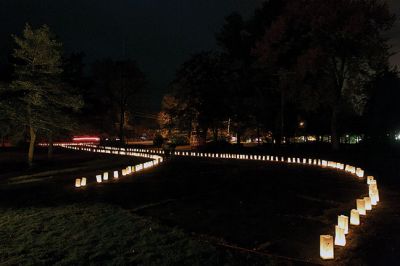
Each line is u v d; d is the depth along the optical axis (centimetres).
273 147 4028
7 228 980
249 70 3991
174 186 1570
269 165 2439
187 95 4662
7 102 2538
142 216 1048
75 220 1020
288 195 1290
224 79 4206
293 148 3878
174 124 5706
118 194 1440
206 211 1081
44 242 838
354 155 2908
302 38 3272
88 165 2903
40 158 3709
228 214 1036
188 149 4678
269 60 3422
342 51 3067
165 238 823
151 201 1266
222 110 4344
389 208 1066
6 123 2634
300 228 884
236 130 4809
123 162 2912
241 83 4044
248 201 1204
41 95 2659
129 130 7175
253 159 3025
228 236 838
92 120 4441
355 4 2895
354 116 4772
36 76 2630
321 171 2036
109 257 727
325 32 3014
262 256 703
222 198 1268
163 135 5994
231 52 4159
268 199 1227
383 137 3997
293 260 682
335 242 768
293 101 3594
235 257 698
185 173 2011
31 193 1631
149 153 3966
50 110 2703
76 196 1452
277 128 4094
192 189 1475
